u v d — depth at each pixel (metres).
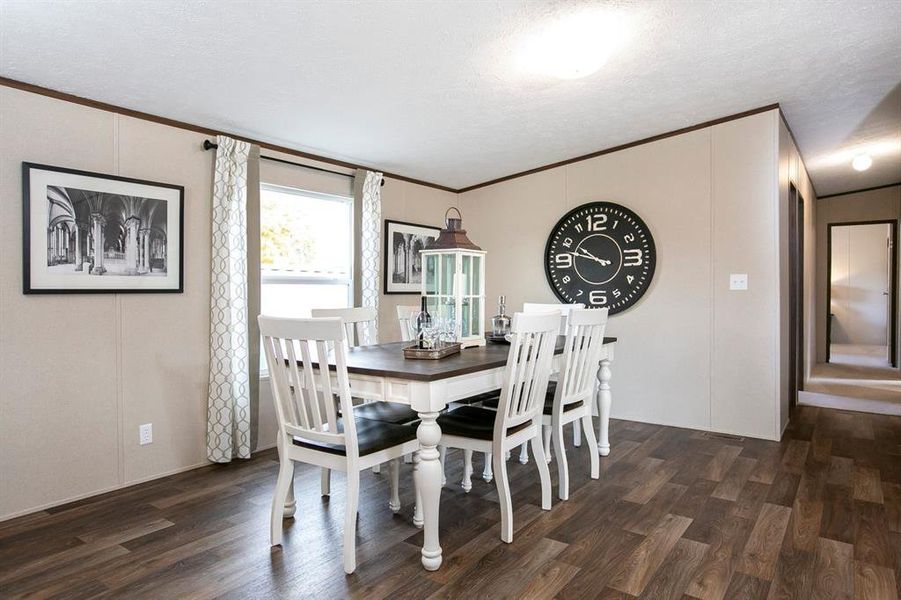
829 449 3.64
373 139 3.89
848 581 1.99
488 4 2.36
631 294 4.51
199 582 2.00
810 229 6.42
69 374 2.74
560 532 2.41
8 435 2.54
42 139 2.64
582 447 3.74
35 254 2.60
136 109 2.99
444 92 3.26
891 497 2.78
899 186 6.89
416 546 2.29
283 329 2.16
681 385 4.29
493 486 3.01
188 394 3.26
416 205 5.08
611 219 4.61
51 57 2.41
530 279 5.16
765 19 2.69
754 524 2.48
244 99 3.04
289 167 3.86
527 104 3.56
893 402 5.03
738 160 4.02
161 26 2.28
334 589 1.96
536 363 2.50
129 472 2.99
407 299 4.90
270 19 2.31
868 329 9.67
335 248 4.27
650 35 2.79
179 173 3.20
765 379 3.92
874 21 2.74
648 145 4.43
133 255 2.97
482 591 1.94
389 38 2.57
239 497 2.83
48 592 1.93
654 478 3.10
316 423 2.17
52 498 2.68
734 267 4.05
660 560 2.16
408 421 2.66
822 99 3.77
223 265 3.34
